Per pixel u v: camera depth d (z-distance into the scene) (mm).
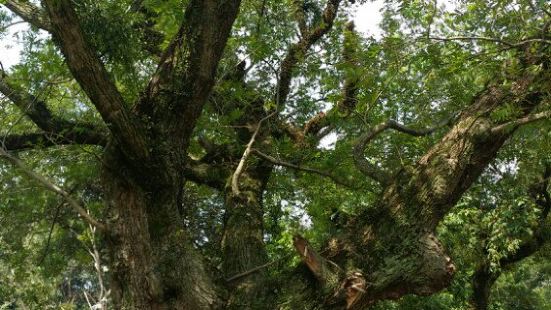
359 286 5910
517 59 6688
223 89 9055
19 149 7941
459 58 7164
